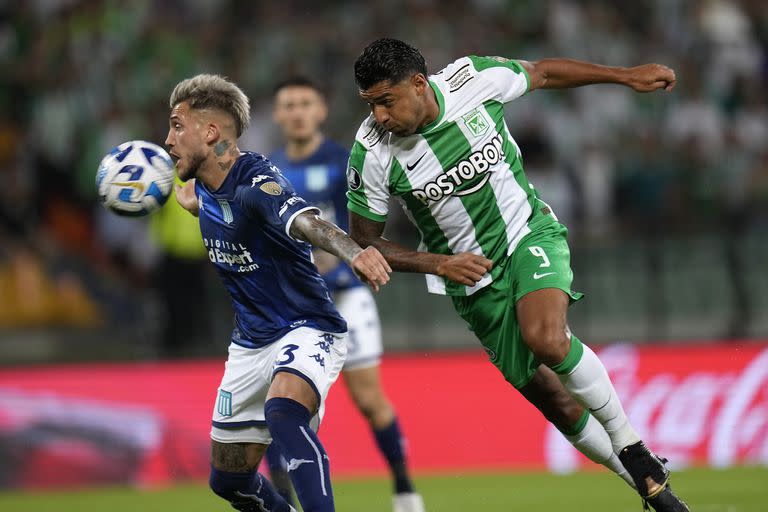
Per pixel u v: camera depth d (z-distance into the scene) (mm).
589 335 41031
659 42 55312
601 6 56406
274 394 16250
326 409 34219
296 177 25828
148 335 43031
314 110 25594
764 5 56719
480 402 34406
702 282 41094
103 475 34000
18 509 28766
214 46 54594
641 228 45281
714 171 48438
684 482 28734
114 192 17734
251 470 17859
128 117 51031
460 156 18016
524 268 18078
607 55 54812
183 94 17016
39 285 47062
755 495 25844
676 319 41000
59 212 49094
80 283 47344
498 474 32625
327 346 16969
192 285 40156
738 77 53000
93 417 34375
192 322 40156
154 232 40938
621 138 49375
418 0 56219
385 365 35219
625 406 33781
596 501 26062
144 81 52375
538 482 30359
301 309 17062
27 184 49188
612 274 41219
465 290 19062
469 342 41344
